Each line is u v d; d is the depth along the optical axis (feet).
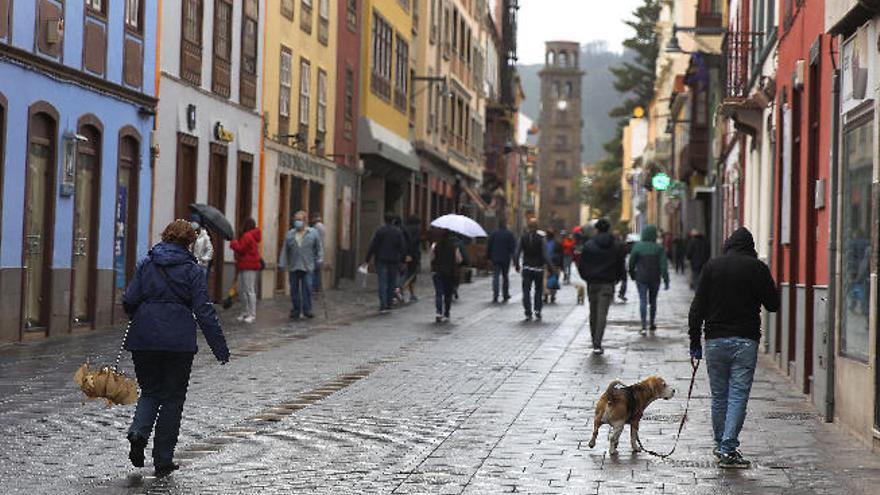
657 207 277.23
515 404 45.03
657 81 297.12
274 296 112.68
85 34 71.15
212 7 95.35
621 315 95.20
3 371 50.34
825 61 45.27
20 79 63.16
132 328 31.19
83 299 73.15
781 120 61.31
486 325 82.53
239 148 102.42
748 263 34.40
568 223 621.31
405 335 73.36
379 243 92.89
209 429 38.37
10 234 62.39
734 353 34.17
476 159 243.40
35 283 66.69
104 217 74.95
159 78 84.23
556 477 31.68
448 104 205.26
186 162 91.86
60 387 45.93
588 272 64.28
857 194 39.04
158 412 32.14
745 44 83.82
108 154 75.25
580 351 65.31
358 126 145.69
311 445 35.91
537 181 580.71
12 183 62.49
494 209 267.18
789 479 31.89
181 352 31.07
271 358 58.80
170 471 31.42
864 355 37.76
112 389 30.91
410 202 175.01
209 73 95.14
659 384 35.65
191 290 31.50
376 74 152.66
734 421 33.55
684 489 30.42
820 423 41.98
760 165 77.77
